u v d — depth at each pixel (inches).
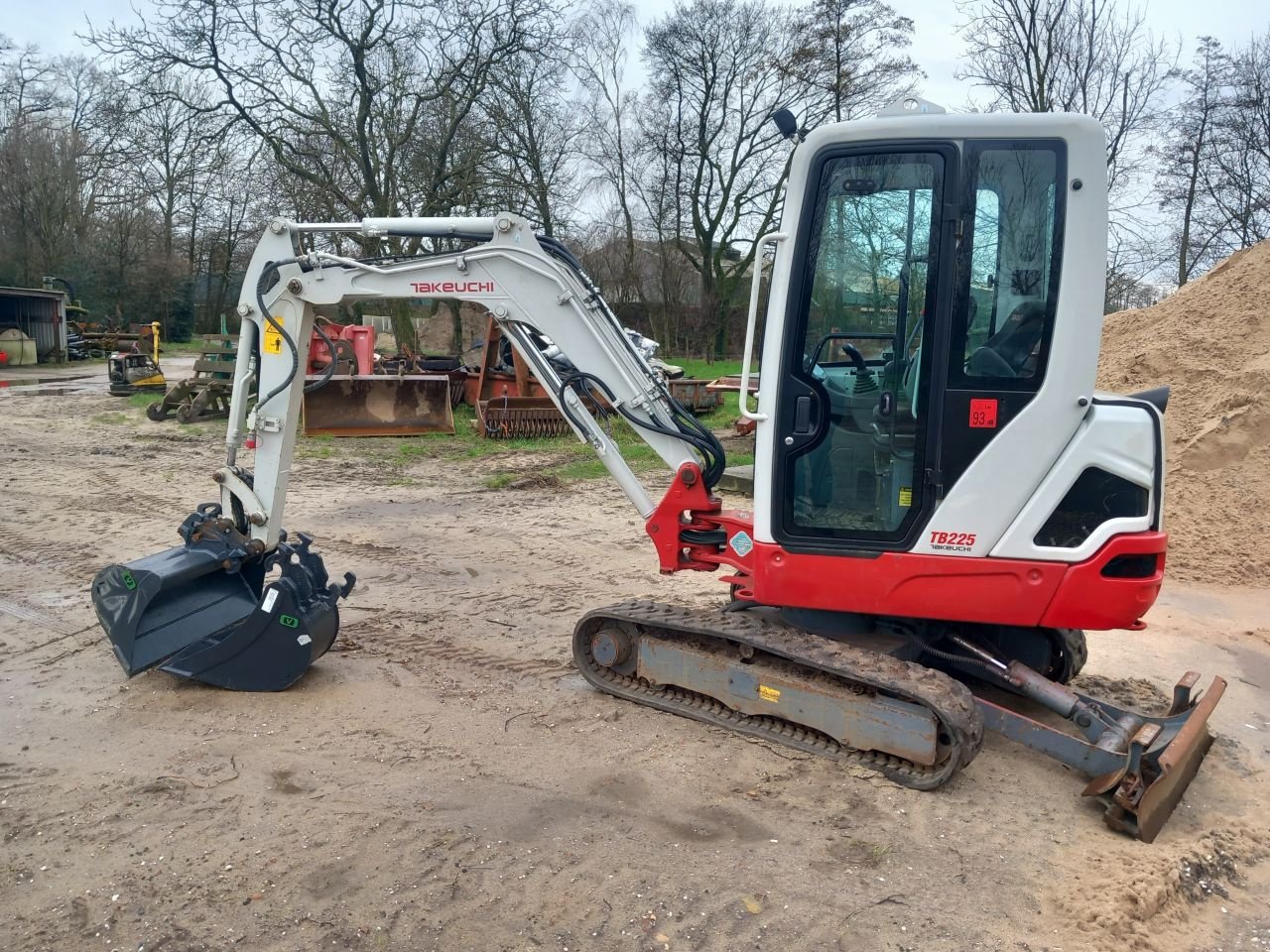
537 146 976.3
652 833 137.1
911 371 153.5
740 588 179.6
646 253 1411.2
